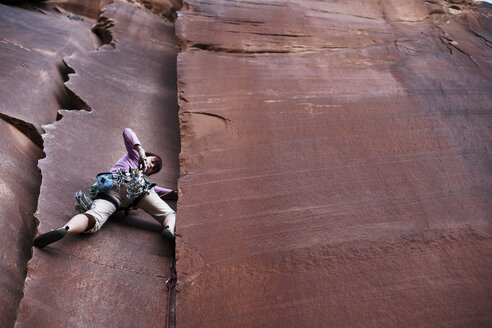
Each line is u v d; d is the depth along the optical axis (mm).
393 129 4020
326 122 4129
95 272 2951
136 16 8078
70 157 3992
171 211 3465
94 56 6105
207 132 4059
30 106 4516
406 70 5059
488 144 3811
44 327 2510
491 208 3137
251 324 2498
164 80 6238
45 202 3314
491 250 2801
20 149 4016
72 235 3162
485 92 4625
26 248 3129
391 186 3355
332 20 6375
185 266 2844
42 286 2709
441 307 2486
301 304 2555
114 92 5457
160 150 4711
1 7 7168
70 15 8297
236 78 4879
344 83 4805
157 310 2824
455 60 5324
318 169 3557
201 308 2609
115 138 4641
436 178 3424
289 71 5055
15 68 4992
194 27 5898
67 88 4992
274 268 2770
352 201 3229
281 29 6004
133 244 3291
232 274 2766
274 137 3938
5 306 2641
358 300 2545
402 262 2744
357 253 2814
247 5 6500
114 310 2742
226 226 3082
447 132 3965
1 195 3297
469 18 6461
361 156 3691
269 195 3316
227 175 3533
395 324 2416
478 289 2570
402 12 6754
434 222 3014
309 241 2920
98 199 3330
